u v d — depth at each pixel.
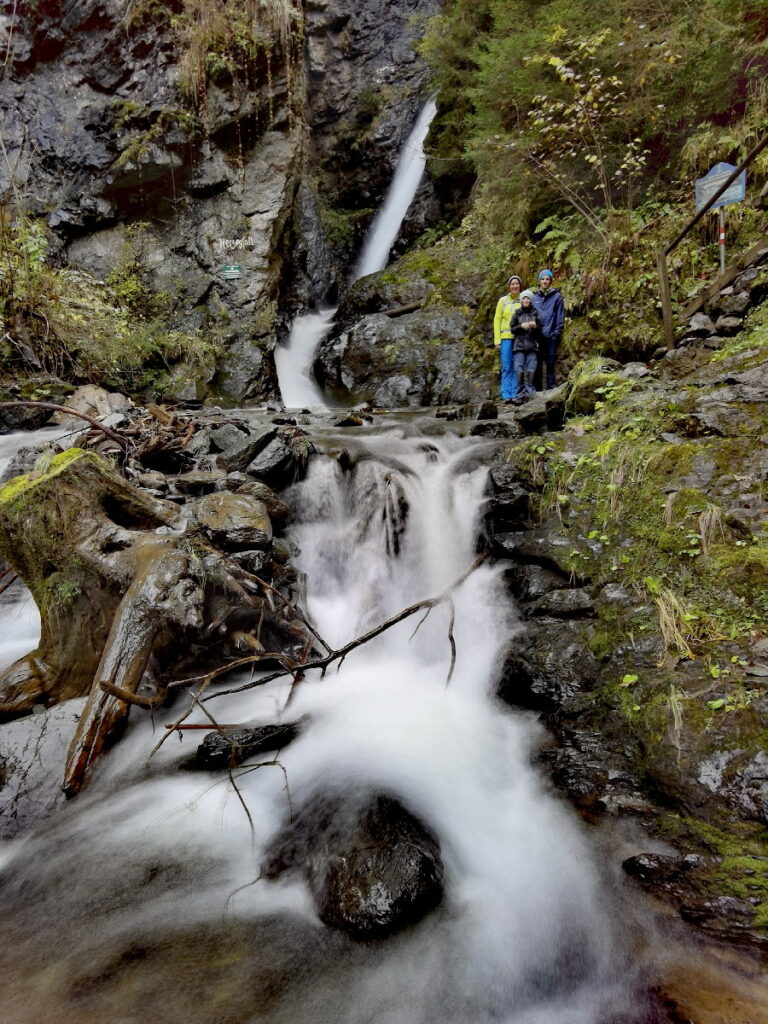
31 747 2.86
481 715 3.29
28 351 8.96
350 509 5.27
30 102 11.84
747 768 2.23
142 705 2.92
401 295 11.85
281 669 3.85
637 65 7.76
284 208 12.88
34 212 11.71
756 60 7.07
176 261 12.32
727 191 6.32
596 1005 1.72
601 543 3.78
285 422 7.19
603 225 8.61
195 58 11.54
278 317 13.00
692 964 1.73
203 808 2.66
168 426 6.19
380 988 1.82
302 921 2.06
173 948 1.97
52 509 3.57
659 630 3.02
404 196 15.30
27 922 2.12
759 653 2.68
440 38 12.88
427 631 4.16
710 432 4.04
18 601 4.51
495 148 9.59
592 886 2.07
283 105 12.66
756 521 3.26
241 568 3.68
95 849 2.45
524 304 7.64
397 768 2.75
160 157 11.76
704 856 2.04
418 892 2.03
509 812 2.50
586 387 5.41
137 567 3.31
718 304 6.23
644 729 2.60
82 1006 1.76
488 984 1.83
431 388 10.22
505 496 4.41
